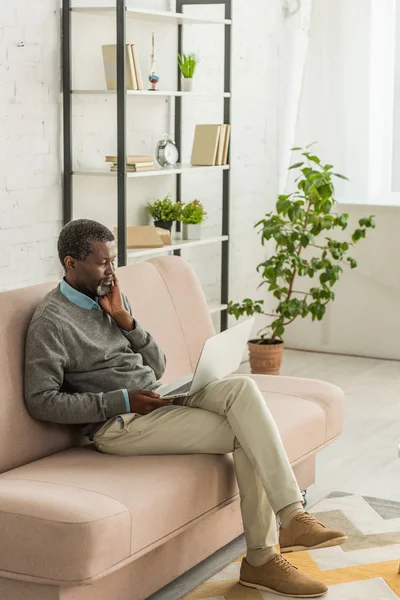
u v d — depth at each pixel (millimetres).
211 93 5016
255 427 2879
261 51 5953
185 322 3719
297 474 3596
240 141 5836
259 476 2908
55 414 2857
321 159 6016
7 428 2809
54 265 4520
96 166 4762
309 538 2852
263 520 2926
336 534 2838
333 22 5863
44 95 4352
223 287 5402
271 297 6438
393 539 3328
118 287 3109
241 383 2955
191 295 3814
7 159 4168
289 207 5340
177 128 5332
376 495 3770
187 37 5371
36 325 2898
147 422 2953
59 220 4520
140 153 5074
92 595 2590
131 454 2965
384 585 2980
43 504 2457
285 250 5441
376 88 5867
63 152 4496
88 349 2969
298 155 6109
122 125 4367
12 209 4227
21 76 4199
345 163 5973
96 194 4777
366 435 4547
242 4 5715
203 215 5301
